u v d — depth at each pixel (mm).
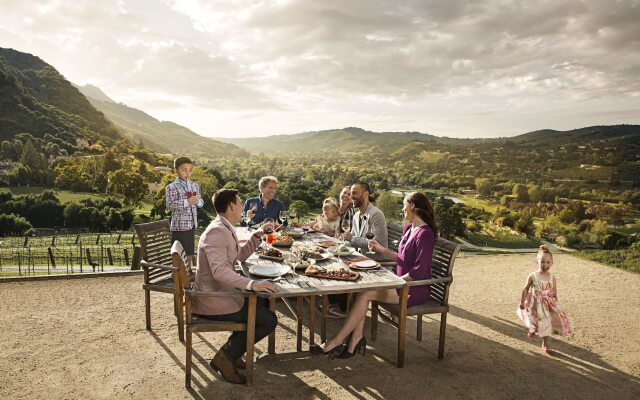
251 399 2721
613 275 6047
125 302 4543
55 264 27656
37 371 3043
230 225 3020
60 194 81312
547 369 3285
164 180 86438
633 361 3463
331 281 2898
